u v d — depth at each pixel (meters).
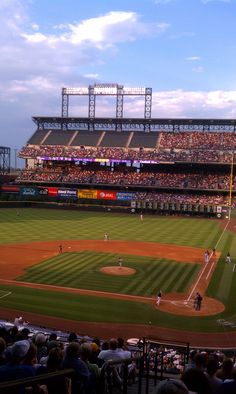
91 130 121.81
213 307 35.06
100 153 112.19
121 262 48.72
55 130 123.06
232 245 62.09
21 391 5.26
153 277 43.31
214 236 70.06
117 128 120.38
